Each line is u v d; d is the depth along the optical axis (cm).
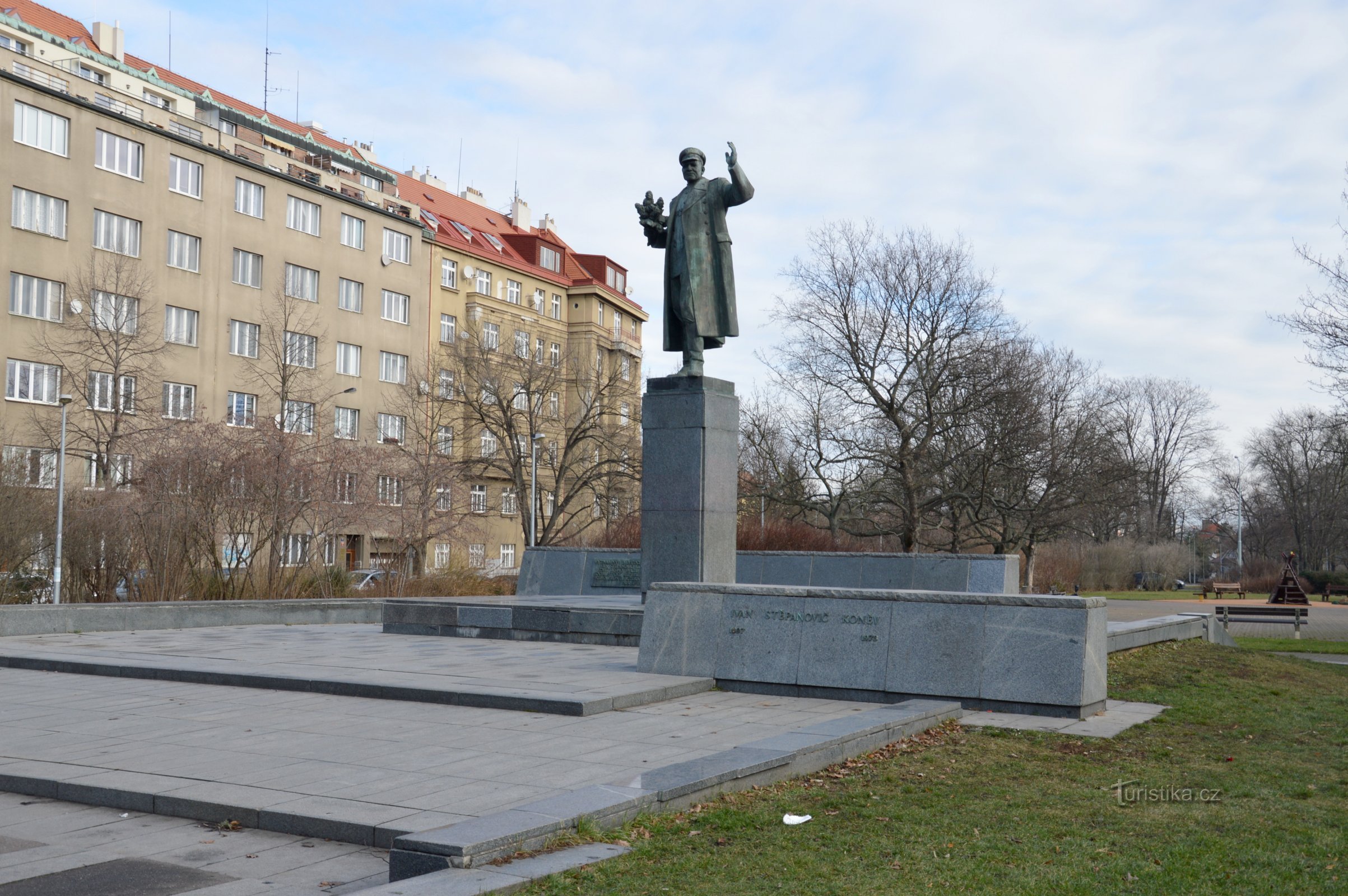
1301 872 610
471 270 6284
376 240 5538
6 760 834
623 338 7775
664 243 1678
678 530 1580
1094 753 934
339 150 6200
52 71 4078
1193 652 1794
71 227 4069
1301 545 8150
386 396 5450
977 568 2066
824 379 4156
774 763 788
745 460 4722
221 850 651
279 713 1047
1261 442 8362
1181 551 6850
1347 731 1112
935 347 4128
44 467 3023
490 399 5194
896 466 4091
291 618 2197
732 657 1220
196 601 2197
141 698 1153
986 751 928
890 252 4138
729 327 1633
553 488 5928
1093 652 1111
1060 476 4162
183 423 2753
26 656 1427
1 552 2523
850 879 582
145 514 2459
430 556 4188
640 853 607
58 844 664
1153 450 8038
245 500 2588
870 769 843
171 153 4481
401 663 1364
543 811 638
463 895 510
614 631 1623
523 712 1055
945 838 666
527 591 2353
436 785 747
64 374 3906
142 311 4112
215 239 4659
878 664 1151
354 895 511
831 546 3656
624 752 855
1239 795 800
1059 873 598
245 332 4822
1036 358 4491
